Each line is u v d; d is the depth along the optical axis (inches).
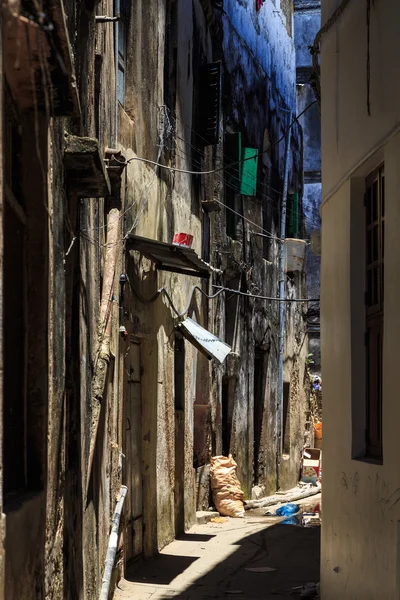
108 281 320.2
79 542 263.6
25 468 203.6
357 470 263.0
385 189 239.5
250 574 391.2
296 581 378.0
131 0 407.5
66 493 241.9
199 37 561.0
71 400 254.7
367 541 250.7
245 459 663.1
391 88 234.1
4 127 185.3
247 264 677.9
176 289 487.8
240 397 654.5
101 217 329.4
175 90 495.2
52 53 174.9
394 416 226.5
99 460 310.7
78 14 264.7
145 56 430.3
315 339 1111.0
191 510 520.7
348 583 272.8
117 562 352.5
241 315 662.5
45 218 208.8
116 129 365.1
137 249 389.1
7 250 189.2
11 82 187.3
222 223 613.3
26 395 205.3
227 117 634.8
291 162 857.5
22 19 159.9
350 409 272.5
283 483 784.3
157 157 448.8
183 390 501.7
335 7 306.3
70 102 200.5
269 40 776.3
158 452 440.1
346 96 285.3
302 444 876.6
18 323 201.8
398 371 223.8
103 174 249.6
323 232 318.3
